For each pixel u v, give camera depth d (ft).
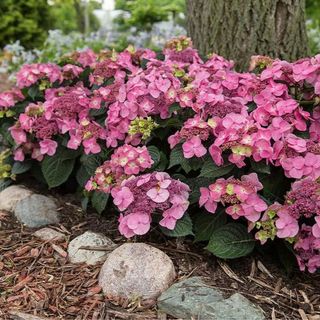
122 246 3.09
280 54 4.27
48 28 11.57
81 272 3.18
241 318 2.68
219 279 3.04
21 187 4.21
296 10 4.26
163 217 3.06
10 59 7.61
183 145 3.08
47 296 3.01
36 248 3.47
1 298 3.02
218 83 3.47
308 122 3.34
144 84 3.41
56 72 4.26
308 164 2.93
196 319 2.72
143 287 2.91
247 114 3.22
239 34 4.28
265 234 2.93
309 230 2.91
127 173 3.19
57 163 3.98
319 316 2.82
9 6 10.59
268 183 3.17
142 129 3.31
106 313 2.83
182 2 8.02
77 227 3.70
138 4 7.90
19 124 3.96
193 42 4.58
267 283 3.07
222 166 3.02
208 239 3.20
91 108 3.76
